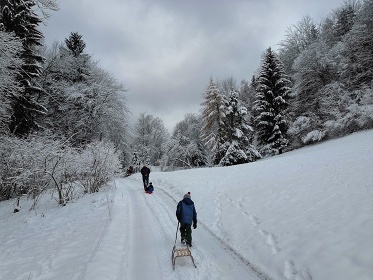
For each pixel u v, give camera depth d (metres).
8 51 15.34
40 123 26.95
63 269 5.67
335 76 31.69
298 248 5.66
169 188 16.50
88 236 7.73
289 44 42.06
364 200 6.84
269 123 34.31
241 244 6.94
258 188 11.40
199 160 46.75
